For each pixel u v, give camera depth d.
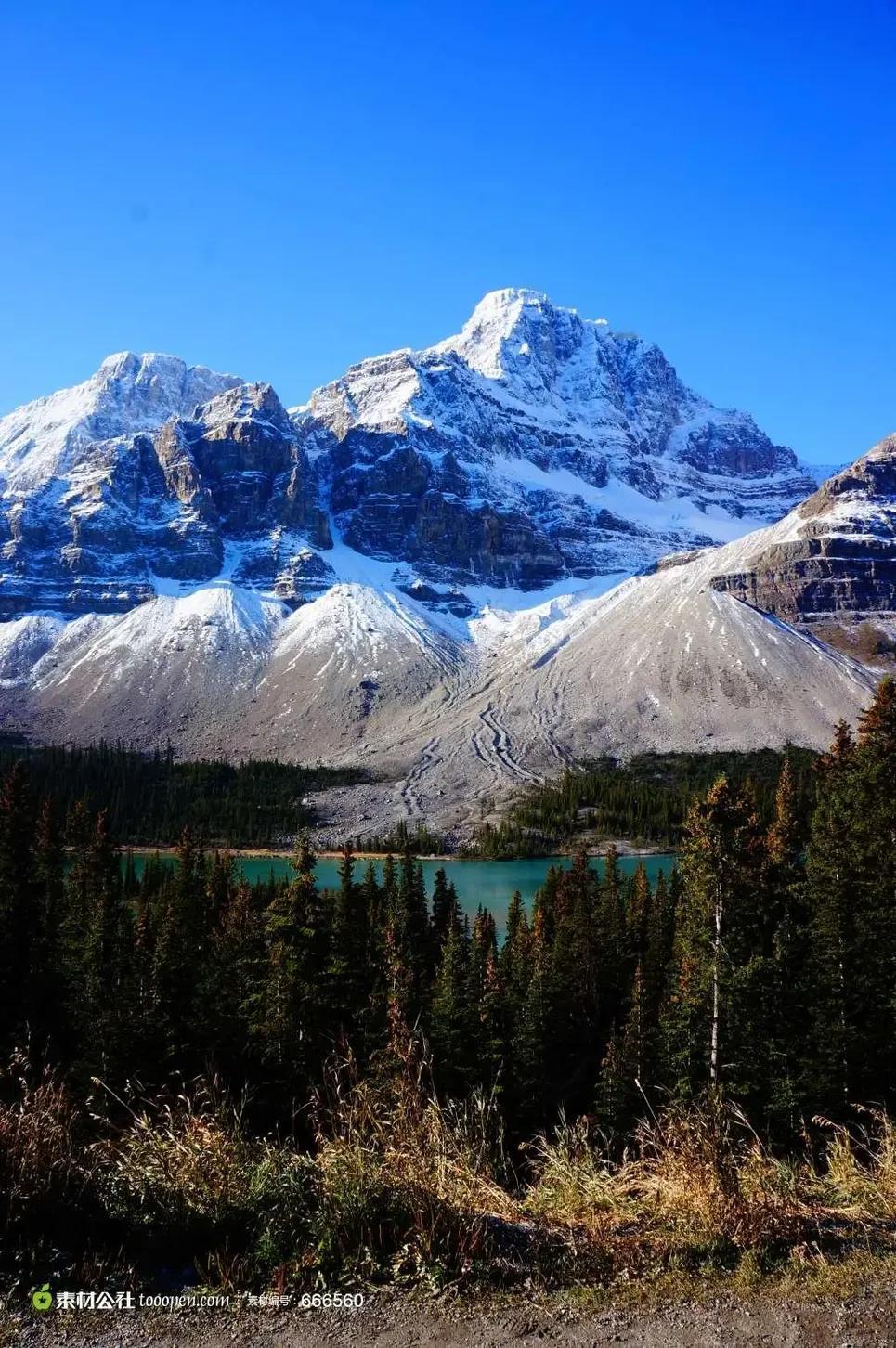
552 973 49.22
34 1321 8.24
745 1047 34.94
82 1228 9.73
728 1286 8.91
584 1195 11.11
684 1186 10.71
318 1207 9.98
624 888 85.31
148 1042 39.19
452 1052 41.38
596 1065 47.72
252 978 46.06
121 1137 11.97
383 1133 11.59
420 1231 9.41
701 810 34.00
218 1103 13.21
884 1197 10.96
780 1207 10.34
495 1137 12.62
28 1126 10.61
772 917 38.69
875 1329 8.08
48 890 72.12
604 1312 8.49
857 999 36.41
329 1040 40.41
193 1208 10.14
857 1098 34.25
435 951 64.19
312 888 47.28
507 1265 9.32
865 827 38.12
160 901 73.56
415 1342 8.01
